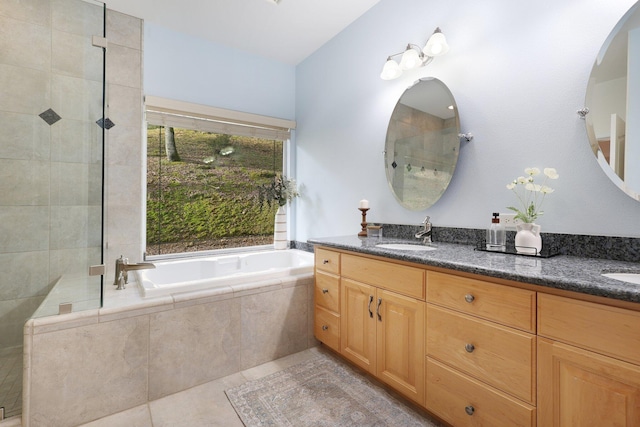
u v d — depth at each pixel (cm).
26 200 179
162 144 278
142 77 252
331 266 210
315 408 160
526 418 108
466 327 128
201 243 298
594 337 92
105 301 171
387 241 211
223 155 309
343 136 279
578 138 141
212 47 293
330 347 212
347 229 276
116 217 241
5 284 178
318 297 223
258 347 205
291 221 347
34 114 183
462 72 188
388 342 166
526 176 159
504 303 115
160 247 277
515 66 164
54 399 145
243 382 185
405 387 155
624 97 128
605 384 90
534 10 156
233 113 300
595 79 136
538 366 105
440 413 138
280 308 215
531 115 157
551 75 150
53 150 180
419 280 148
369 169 255
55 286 163
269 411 158
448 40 196
